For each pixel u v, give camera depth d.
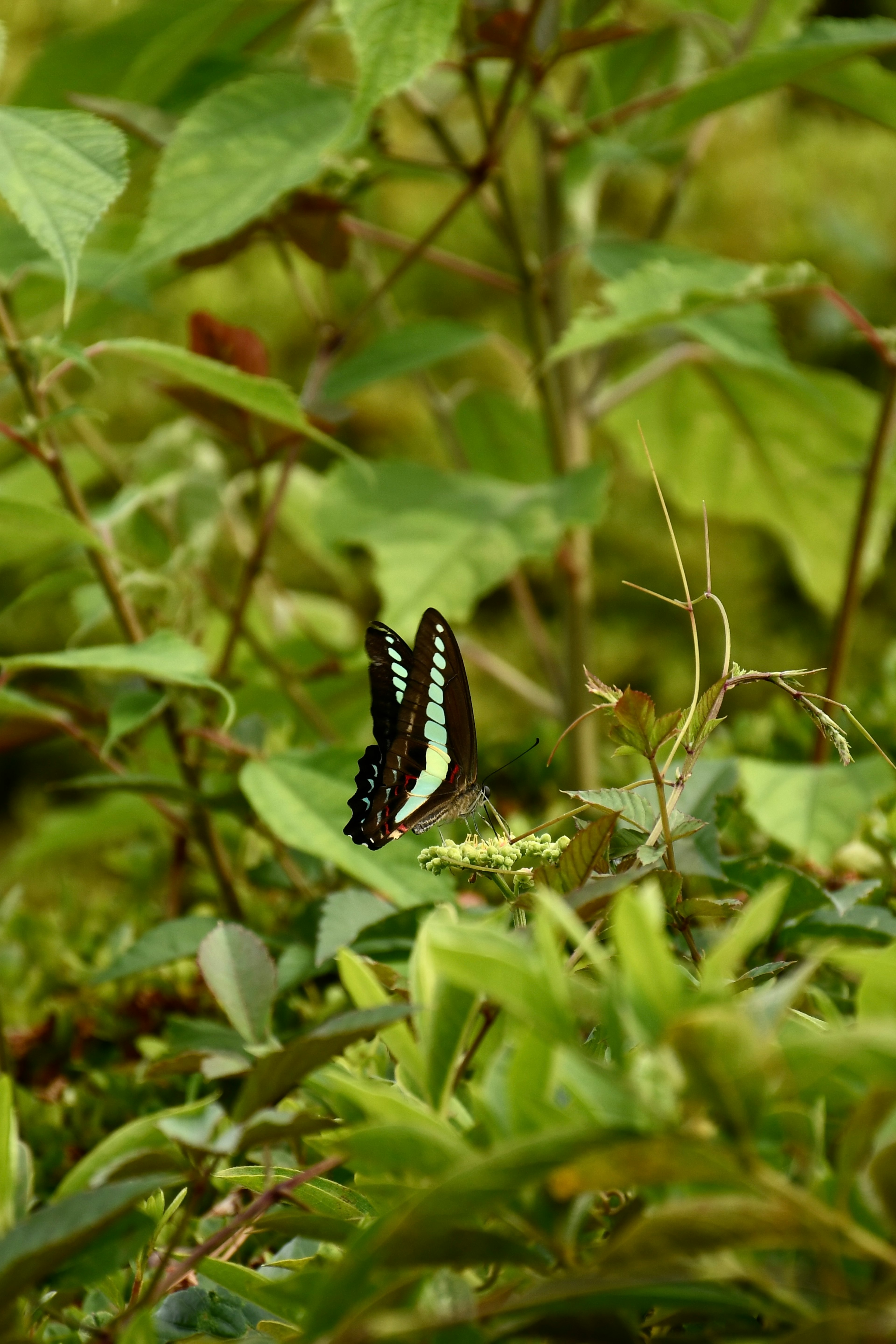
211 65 1.90
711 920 1.70
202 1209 1.74
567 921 1.35
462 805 1.79
